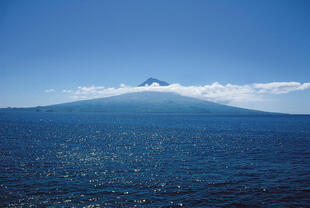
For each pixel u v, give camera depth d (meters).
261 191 31.70
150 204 27.42
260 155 58.56
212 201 28.34
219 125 192.88
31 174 39.03
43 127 141.75
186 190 32.12
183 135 110.44
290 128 159.50
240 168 44.56
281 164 47.97
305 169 43.56
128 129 143.12
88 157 54.31
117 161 50.47
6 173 39.12
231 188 32.94
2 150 60.09
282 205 27.25
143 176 38.88
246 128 159.75
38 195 29.69
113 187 33.22
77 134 106.62
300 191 31.66
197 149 68.19
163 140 89.75
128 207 26.59
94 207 26.48
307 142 84.75
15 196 29.16
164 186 33.81
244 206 26.94
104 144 76.75
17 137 88.19
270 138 98.25
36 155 54.81
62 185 33.75
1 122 178.88
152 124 198.38
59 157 53.34
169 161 50.94
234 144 79.31
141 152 62.38
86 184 34.41
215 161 51.06
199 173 40.91
